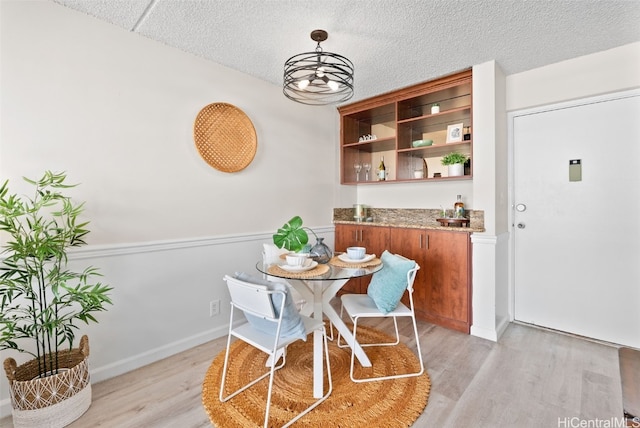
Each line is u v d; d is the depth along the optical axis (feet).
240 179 8.58
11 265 4.70
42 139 5.48
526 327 8.79
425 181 10.50
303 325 5.16
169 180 7.14
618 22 6.28
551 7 5.79
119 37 6.39
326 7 5.78
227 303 8.29
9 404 5.16
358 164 12.35
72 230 5.24
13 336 4.66
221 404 5.32
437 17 6.10
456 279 8.52
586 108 7.96
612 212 7.70
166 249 7.04
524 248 9.01
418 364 6.65
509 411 5.16
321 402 5.39
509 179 9.16
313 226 10.79
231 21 6.23
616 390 5.70
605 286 7.81
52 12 5.58
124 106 6.45
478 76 8.25
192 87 7.55
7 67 5.14
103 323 6.16
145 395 5.64
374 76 8.89
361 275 5.57
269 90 9.30
